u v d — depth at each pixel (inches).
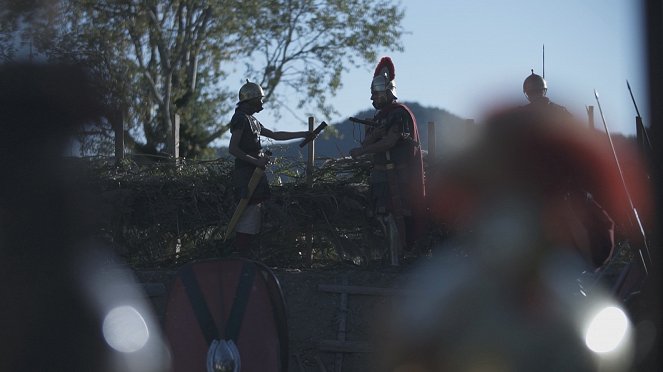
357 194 392.5
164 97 1141.7
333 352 346.6
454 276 323.3
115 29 1058.1
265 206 387.2
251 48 1210.6
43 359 265.1
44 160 327.3
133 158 404.8
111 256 360.8
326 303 361.4
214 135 1209.4
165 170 399.5
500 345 298.0
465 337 306.7
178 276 278.5
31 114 330.0
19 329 266.8
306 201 392.2
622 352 284.8
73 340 269.7
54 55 354.0
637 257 292.2
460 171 308.5
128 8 1077.1
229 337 271.1
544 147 293.6
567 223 300.0
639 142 309.7
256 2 1188.5
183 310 274.8
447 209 341.1
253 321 273.7
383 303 355.3
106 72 372.5
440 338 313.7
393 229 375.6
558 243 300.2
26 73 336.5
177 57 1154.7
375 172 374.3
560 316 295.1
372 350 343.0
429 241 378.3
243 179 366.3
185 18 1173.7
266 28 1202.0
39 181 321.1
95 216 342.3
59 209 319.3
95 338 273.0
